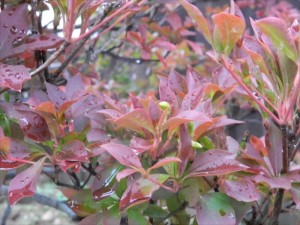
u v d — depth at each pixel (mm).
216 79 302
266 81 262
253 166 268
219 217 243
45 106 258
